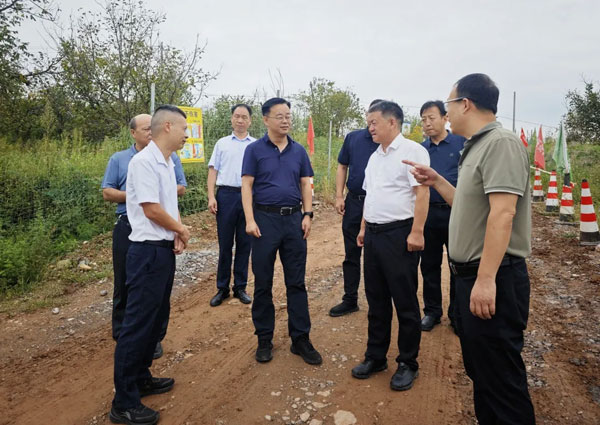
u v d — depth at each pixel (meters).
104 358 3.63
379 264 3.07
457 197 2.16
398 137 3.03
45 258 5.77
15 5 10.38
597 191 10.02
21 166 7.68
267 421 2.72
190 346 3.81
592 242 6.41
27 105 11.45
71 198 7.26
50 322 4.35
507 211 1.89
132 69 11.65
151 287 2.73
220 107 10.84
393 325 4.12
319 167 13.19
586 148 16.80
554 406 2.74
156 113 2.80
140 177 2.66
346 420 2.71
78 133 10.79
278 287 5.26
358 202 4.21
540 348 3.49
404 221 2.97
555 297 4.54
